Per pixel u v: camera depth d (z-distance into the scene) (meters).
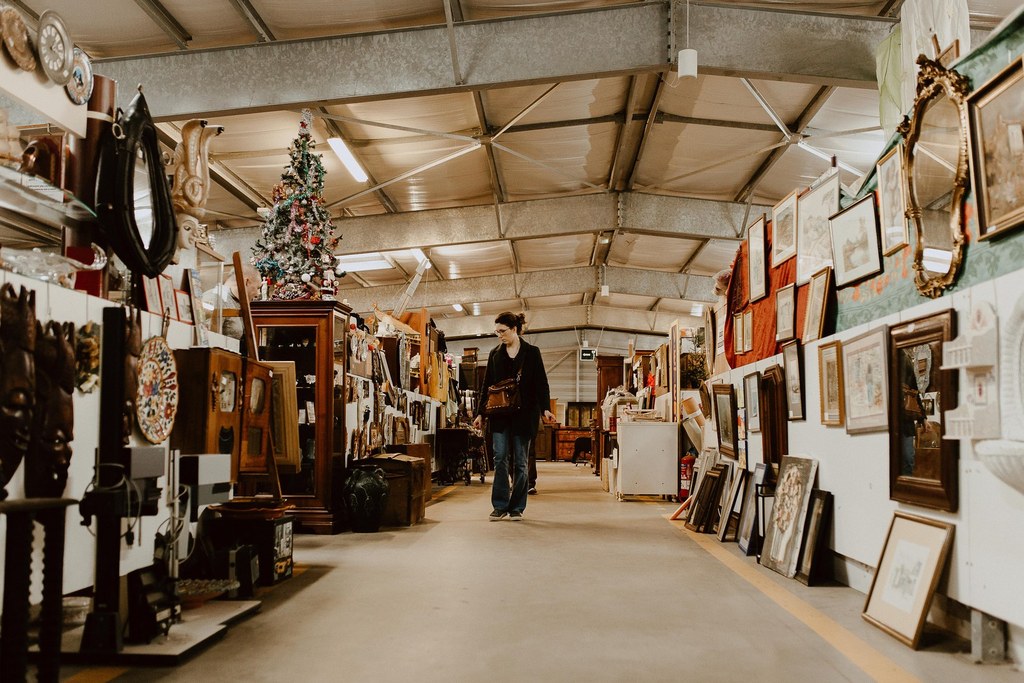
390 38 7.12
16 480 2.02
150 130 2.80
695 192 12.56
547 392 6.29
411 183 11.55
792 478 4.12
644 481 8.05
